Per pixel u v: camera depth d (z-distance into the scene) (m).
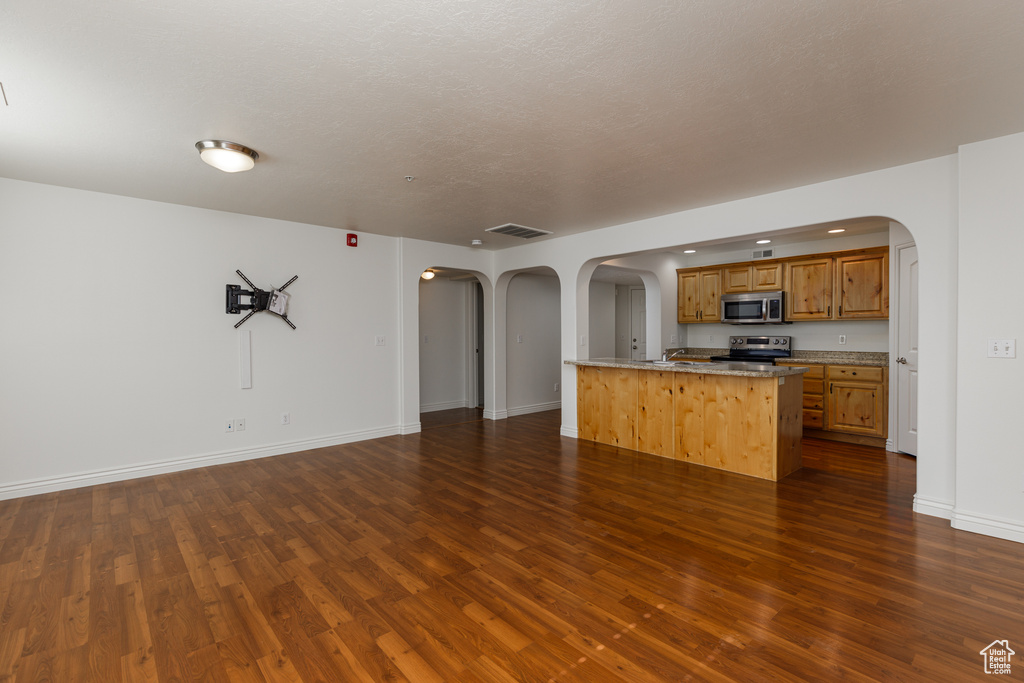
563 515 3.15
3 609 2.11
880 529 2.89
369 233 5.30
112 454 3.85
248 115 2.38
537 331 7.19
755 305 6.04
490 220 4.64
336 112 2.36
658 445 4.64
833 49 1.83
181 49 1.81
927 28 1.69
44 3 1.53
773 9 1.59
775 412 3.83
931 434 3.08
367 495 3.55
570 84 2.10
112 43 1.77
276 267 4.66
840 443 5.12
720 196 3.80
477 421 6.41
